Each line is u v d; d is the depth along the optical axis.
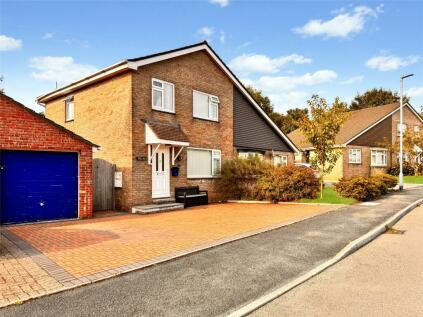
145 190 13.95
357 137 31.77
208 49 17.08
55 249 7.27
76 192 11.77
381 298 4.86
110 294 4.89
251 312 4.42
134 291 5.01
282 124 50.00
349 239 8.27
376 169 33.50
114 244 7.72
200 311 4.39
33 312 4.30
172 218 11.63
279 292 5.03
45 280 5.36
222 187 17.31
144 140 14.04
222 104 18.50
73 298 4.74
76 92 16.50
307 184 16.05
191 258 6.71
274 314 4.37
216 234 8.81
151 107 14.44
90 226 10.09
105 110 14.77
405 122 36.47
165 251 7.09
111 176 14.11
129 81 13.71
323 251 7.25
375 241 8.49
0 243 7.83
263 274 5.82
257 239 8.33
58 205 11.40
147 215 12.47
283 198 16.03
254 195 16.94
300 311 4.45
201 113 17.17
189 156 16.33
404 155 34.72
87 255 6.79
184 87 16.12
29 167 10.88
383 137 34.03
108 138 14.55
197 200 15.53
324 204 14.68
